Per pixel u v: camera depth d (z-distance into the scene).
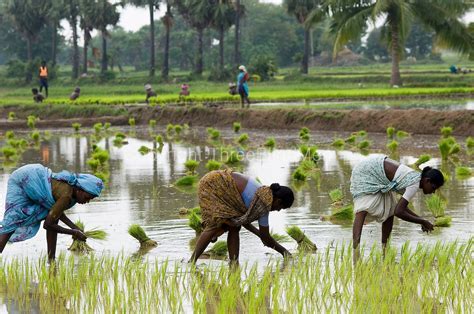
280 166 18.42
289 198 9.21
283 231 11.22
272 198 9.16
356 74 75.62
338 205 13.07
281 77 79.44
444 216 11.84
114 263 9.29
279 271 8.80
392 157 19.44
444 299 7.49
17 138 28.36
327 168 17.86
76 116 36.19
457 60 138.75
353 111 28.00
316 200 13.65
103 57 82.44
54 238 9.71
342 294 7.81
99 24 81.38
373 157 9.94
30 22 86.75
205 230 9.30
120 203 13.75
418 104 34.88
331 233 11.01
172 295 7.86
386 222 10.08
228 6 74.25
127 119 34.59
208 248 10.35
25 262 9.65
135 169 18.48
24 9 85.94
